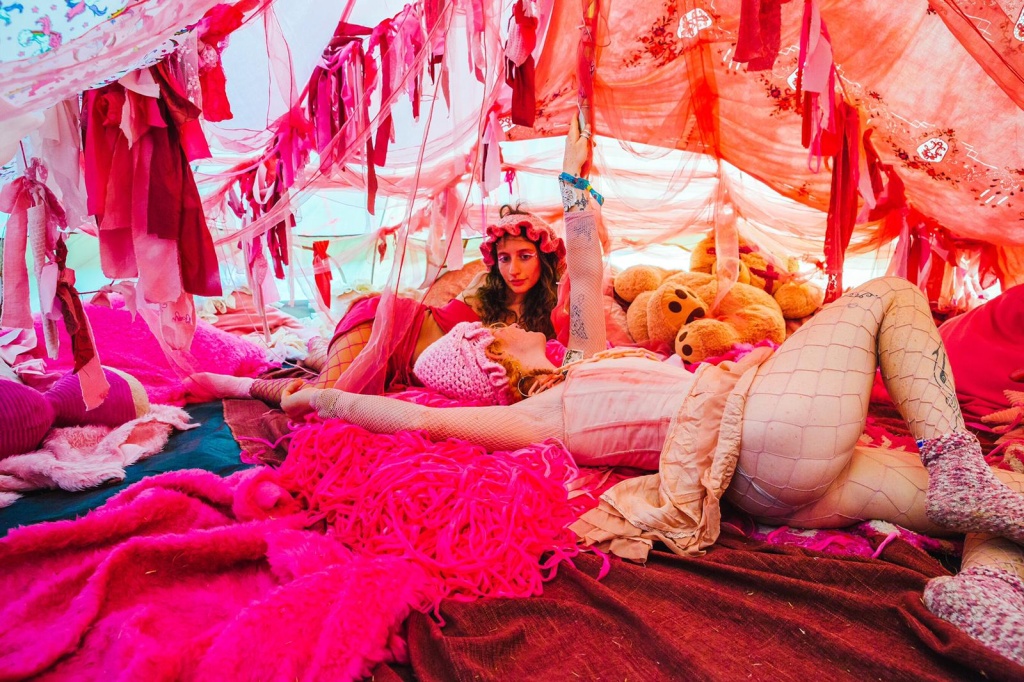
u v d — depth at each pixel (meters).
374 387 2.10
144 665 0.95
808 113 1.62
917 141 2.12
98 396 1.69
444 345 2.03
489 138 1.97
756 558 1.27
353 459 1.62
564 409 1.71
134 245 1.54
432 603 1.20
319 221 3.16
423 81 2.05
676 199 3.07
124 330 2.60
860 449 1.44
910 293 1.35
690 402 1.47
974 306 2.80
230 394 2.42
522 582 1.26
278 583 1.28
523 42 1.81
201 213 1.63
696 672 0.97
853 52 1.95
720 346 2.39
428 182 2.52
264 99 2.09
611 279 3.07
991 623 0.97
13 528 1.42
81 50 1.23
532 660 1.06
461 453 1.62
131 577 1.24
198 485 1.57
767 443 1.33
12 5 1.16
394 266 1.97
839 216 2.01
